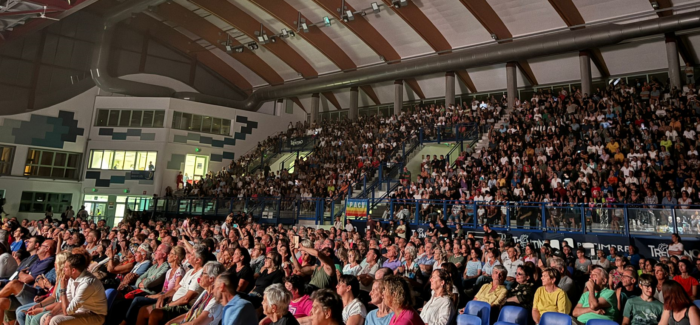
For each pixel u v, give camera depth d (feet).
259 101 116.57
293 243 30.09
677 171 51.29
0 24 68.28
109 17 96.58
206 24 103.65
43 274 26.66
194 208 80.23
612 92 72.13
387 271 21.98
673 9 68.33
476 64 83.97
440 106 94.89
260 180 92.07
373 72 96.63
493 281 24.07
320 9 89.92
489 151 67.97
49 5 60.64
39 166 92.22
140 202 89.10
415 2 82.79
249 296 20.84
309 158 94.27
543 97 77.46
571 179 55.42
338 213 66.18
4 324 22.70
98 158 97.76
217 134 106.22
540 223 48.98
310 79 108.99
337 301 13.50
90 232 36.04
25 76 92.94
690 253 41.11
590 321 18.15
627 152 57.82
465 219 53.57
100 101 99.30
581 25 76.38
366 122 99.71
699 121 57.77
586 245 46.11
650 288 20.04
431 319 18.88
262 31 98.17
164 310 20.68
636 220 44.19
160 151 96.84
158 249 26.50
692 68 74.64
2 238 31.40
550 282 21.59
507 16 79.82
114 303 22.45
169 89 104.27
